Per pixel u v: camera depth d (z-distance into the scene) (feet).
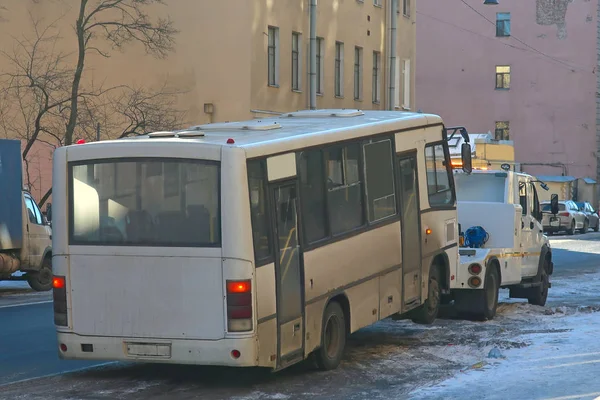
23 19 149.28
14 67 147.84
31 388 42.83
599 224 248.73
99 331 42.65
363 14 170.30
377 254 51.44
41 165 147.95
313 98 152.25
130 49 146.20
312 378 45.32
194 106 142.92
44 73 146.41
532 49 302.04
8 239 87.40
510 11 302.66
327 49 158.61
